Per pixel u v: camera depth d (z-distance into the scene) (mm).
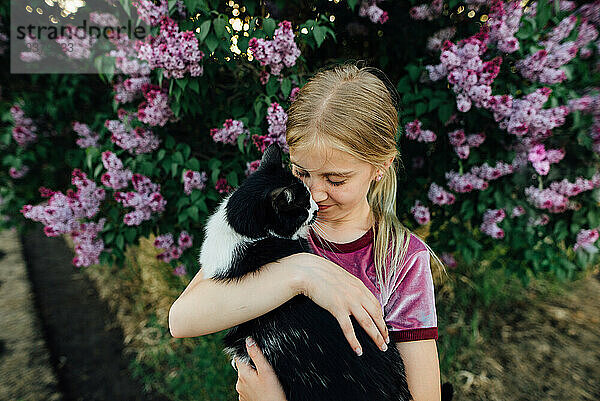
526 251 2736
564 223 2637
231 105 2711
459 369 2941
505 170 2482
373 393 1125
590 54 2326
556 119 2207
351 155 1043
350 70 1215
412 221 3180
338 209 1218
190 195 2617
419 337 1141
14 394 2744
